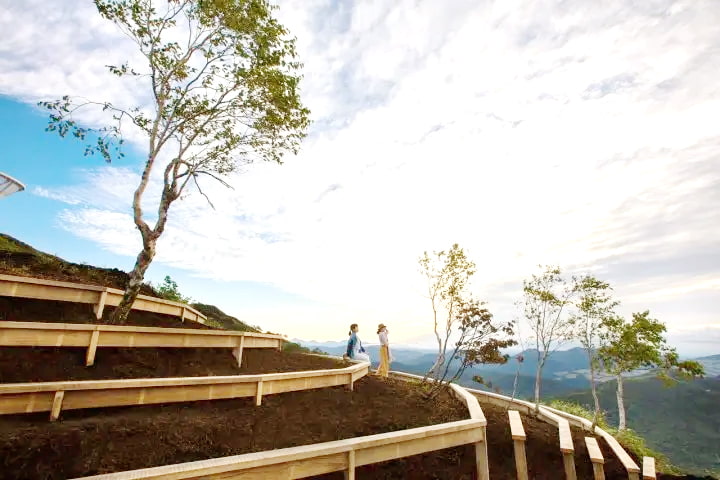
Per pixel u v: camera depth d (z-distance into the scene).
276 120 10.15
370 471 5.83
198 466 3.03
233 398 6.64
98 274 11.66
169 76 9.82
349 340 13.19
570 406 13.99
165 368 6.96
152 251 8.90
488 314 9.67
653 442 67.00
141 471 2.83
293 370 8.97
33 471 3.93
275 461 3.40
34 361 5.80
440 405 8.61
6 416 4.70
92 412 5.27
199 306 20.16
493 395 11.65
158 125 9.66
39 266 10.41
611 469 8.12
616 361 10.72
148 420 5.21
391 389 9.19
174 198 9.52
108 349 6.79
